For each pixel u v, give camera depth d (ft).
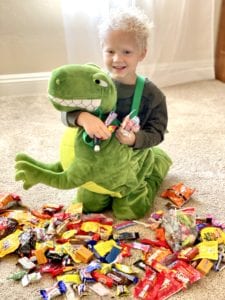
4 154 4.81
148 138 3.46
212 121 5.83
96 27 6.32
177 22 6.82
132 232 3.49
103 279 2.97
